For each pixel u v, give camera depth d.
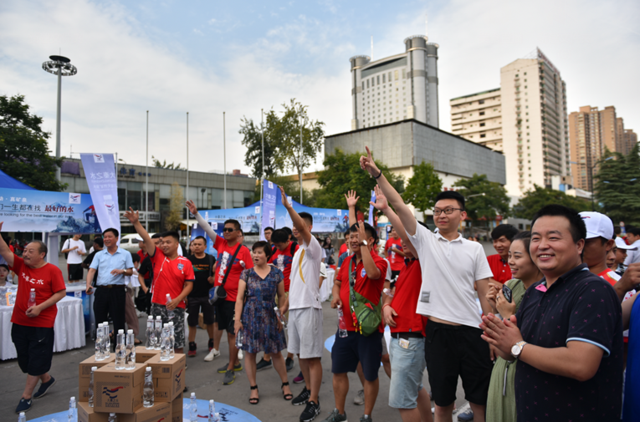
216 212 14.48
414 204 38.16
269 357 5.39
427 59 107.69
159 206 36.38
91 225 7.50
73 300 6.23
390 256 5.88
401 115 105.88
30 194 6.84
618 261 4.39
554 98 113.12
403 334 2.99
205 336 6.97
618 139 151.88
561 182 105.19
